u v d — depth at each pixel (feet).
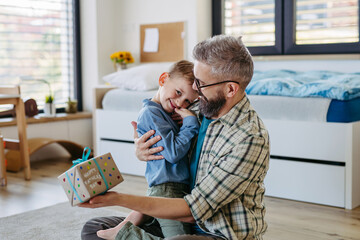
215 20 13.67
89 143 14.48
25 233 7.45
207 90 4.21
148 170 4.97
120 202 3.87
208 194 3.98
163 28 13.99
